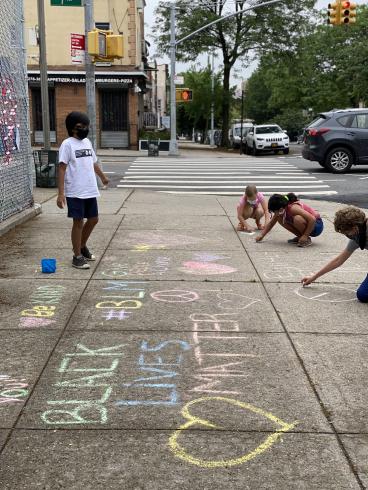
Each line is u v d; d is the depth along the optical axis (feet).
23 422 10.12
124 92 101.40
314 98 159.53
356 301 16.83
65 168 19.58
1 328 14.52
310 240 24.54
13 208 28.17
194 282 18.75
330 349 13.32
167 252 22.99
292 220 24.12
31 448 9.36
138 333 14.25
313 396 11.10
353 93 134.82
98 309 15.98
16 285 18.19
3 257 21.76
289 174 56.34
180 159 79.56
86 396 11.05
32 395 11.08
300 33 111.14
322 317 15.46
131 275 19.51
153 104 216.74
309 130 57.67
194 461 9.05
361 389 11.40
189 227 28.40
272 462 9.04
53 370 12.16
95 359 12.71
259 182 49.96
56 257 21.81
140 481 8.59
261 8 106.01
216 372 12.11
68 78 99.50
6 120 26.76
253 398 11.00
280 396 11.09
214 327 14.67
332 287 18.28
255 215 27.53
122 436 9.71
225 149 116.26
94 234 26.40
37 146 101.71
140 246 24.02
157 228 28.04
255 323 14.98
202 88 147.64
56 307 16.12
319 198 40.32
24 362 12.55
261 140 92.99
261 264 21.20
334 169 56.44
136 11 102.12
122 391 11.25
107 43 38.50
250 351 13.20
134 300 16.81
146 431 9.86
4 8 26.30
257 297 17.19
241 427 10.00
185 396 11.06
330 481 8.59
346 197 40.60
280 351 13.21
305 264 21.20
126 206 35.19
